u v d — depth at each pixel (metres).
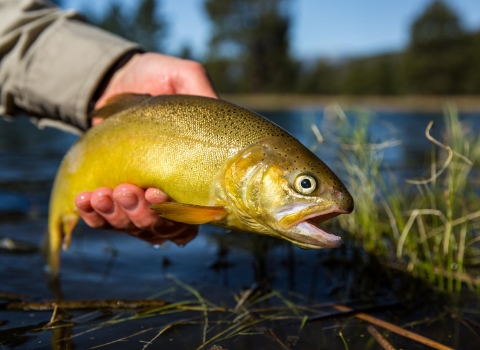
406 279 0.42
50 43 0.48
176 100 0.34
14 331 0.31
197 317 0.34
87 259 0.47
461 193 0.56
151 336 0.30
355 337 0.31
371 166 0.52
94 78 0.46
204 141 0.33
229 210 0.33
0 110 0.51
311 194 0.31
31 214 0.62
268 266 0.46
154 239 0.40
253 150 0.32
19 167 0.96
